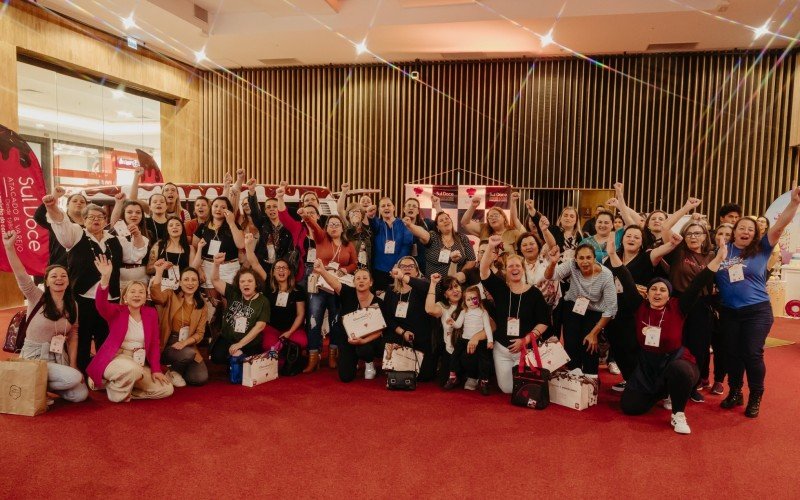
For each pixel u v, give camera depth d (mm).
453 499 2311
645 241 4176
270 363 4105
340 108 9586
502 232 4812
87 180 8445
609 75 8648
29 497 2273
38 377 3232
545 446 2900
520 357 3672
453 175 9250
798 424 3273
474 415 3393
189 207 5707
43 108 7742
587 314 3859
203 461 2650
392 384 3867
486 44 8125
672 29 7238
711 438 3039
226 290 4215
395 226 4875
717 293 3773
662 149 8562
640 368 3418
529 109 8945
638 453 2820
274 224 4945
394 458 2715
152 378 3633
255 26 7766
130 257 4027
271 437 2969
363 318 4062
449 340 3994
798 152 8008
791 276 7234
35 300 3443
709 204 8492
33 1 6805
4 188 6234
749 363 3396
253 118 9898
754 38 7570
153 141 9641
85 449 2773
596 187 8797
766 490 2420
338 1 7367
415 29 7457
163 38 8148
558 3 6773
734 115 8289
